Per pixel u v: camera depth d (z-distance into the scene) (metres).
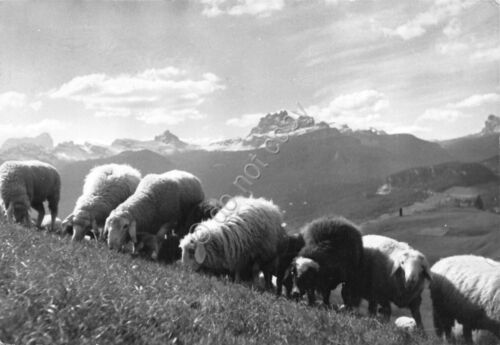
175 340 6.65
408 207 139.75
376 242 18.42
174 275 12.25
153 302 7.86
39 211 24.28
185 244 17.84
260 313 9.80
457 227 85.38
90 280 8.19
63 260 9.99
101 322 6.45
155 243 20.66
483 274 15.53
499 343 15.27
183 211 21.92
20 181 22.19
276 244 19.27
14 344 5.31
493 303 14.99
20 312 5.90
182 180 21.86
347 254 18.06
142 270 11.73
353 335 10.27
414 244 80.19
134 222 19.80
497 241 75.25
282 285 20.91
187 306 8.54
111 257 13.48
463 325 15.88
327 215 19.62
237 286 13.60
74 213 21.08
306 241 18.75
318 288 18.02
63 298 6.76
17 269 7.62
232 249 18.06
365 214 151.25
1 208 22.19
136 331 6.57
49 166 24.25
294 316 10.47
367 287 18.39
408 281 16.59
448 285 16.16
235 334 8.28
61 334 5.72
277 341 8.32
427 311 27.41
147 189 20.72
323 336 9.48
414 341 11.71
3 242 10.03
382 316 16.19
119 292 8.04
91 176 23.08
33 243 11.54
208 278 14.00
